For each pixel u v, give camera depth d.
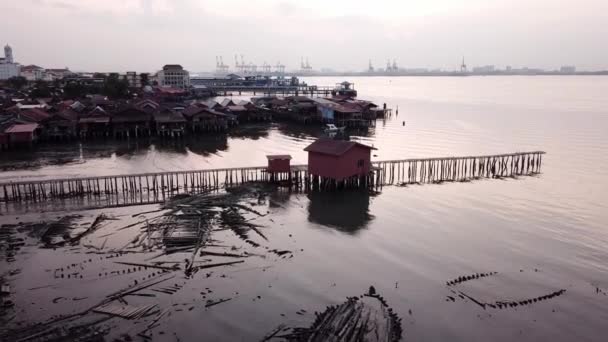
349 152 41.16
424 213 35.91
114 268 25.48
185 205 36.81
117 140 69.06
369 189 42.94
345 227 32.59
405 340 19.17
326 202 38.62
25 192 38.16
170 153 59.66
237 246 28.67
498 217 34.94
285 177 46.16
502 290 23.55
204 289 23.28
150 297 22.44
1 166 51.25
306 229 32.09
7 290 22.84
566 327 20.38
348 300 22.31
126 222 32.81
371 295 22.84
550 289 23.70
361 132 78.75
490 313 21.39
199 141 69.31
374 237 30.73
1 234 30.25
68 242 29.03
